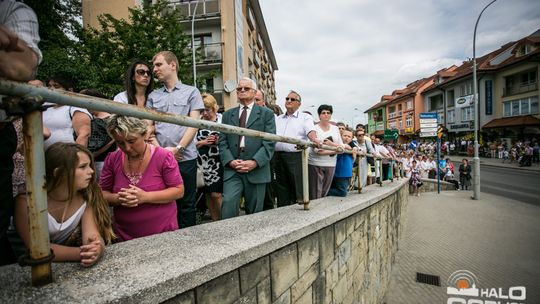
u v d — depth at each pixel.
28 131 0.86
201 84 14.45
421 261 7.05
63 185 1.27
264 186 2.74
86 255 1.08
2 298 0.85
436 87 43.00
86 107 0.95
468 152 34.44
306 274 2.02
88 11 18.22
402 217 8.90
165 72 2.66
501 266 6.81
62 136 2.10
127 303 0.90
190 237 1.52
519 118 30.30
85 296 0.88
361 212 3.46
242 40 23.42
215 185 3.51
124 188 1.64
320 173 3.51
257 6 27.91
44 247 0.93
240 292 1.39
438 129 17.58
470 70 35.66
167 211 1.81
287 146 3.61
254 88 2.88
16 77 0.83
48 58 9.79
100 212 1.38
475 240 8.57
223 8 19.14
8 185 1.07
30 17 1.01
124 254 1.24
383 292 5.13
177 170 1.84
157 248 1.33
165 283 1.01
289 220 2.01
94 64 11.69
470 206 12.98
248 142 2.73
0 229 1.05
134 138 1.66
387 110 62.16
